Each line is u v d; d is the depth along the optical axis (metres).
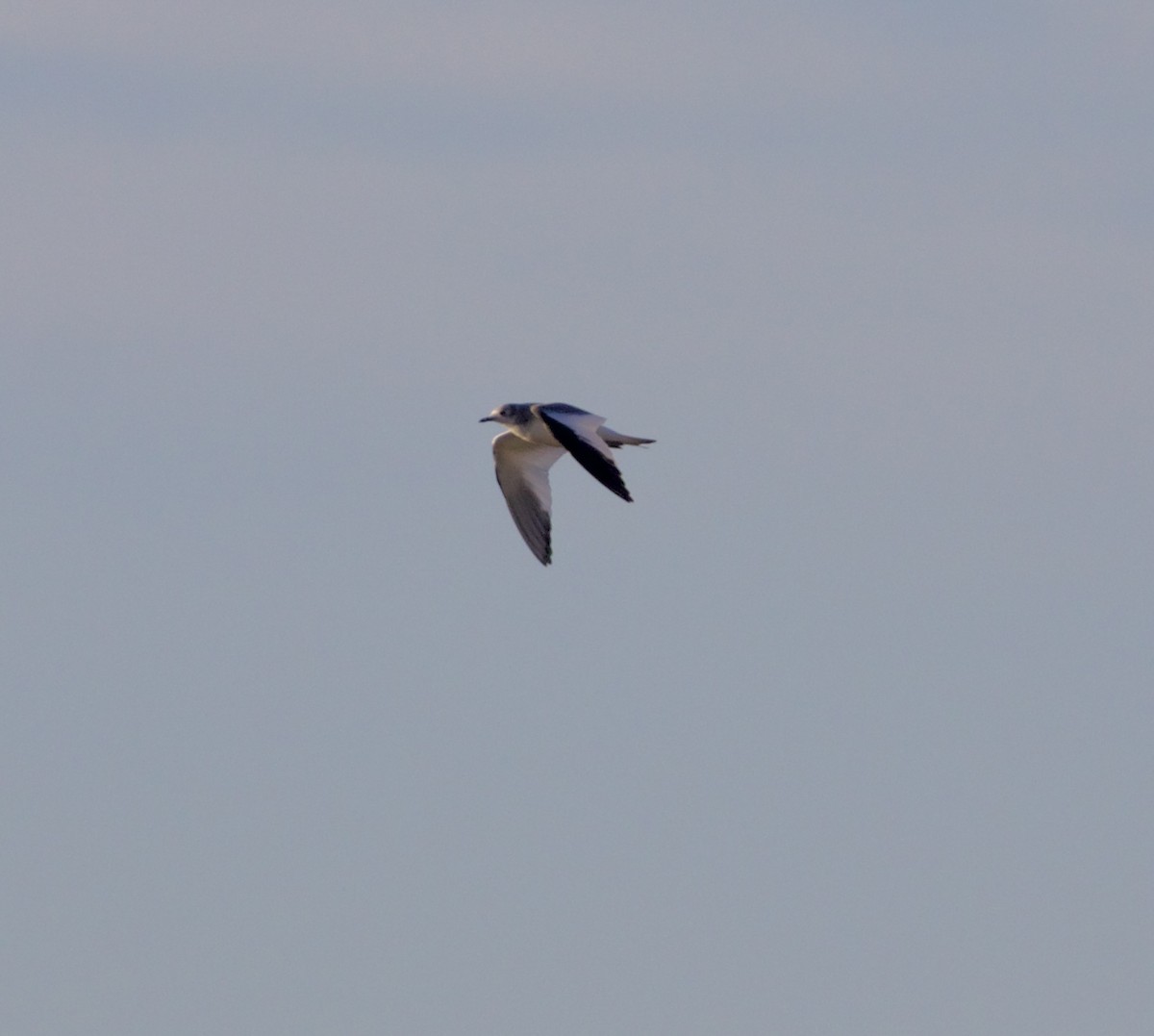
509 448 63.88
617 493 61.03
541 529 63.97
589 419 62.09
